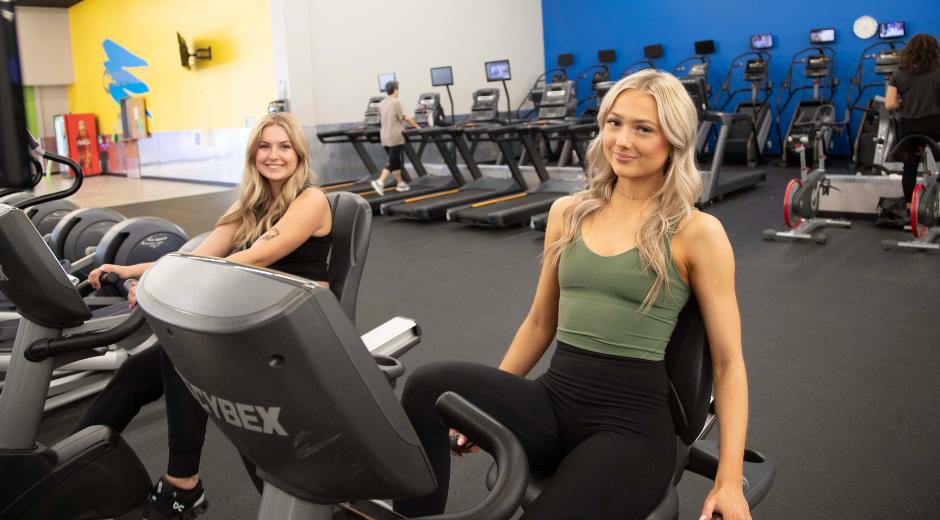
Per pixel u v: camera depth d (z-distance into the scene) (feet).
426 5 36.42
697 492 7.14
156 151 39.86
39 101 44.65
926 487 7.00
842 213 20.45
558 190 24.61
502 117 40.37
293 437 2.34
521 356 5.12
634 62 38.17
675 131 4.25
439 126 28.86
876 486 7.05
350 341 2.21
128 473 5.43
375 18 34.50
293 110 32.09
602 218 4.61
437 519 2.80
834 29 31.65
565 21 40.42
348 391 2.22
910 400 8.92
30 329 5.19
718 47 35.14
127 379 5.94
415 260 18.13
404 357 11.25
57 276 4.88
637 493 3.86
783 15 33.06
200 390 2.47
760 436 8.16
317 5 32.40
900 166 22.39
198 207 29.43
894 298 13.03
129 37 39.65
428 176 28.91
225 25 34.01
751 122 31.04
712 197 23.03
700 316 4.46
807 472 7.36
